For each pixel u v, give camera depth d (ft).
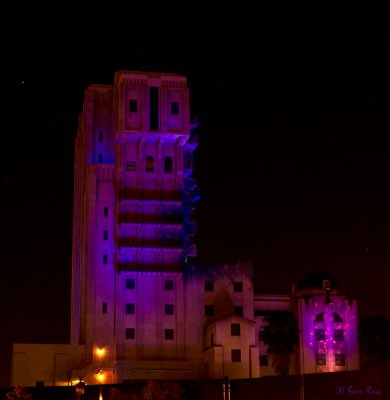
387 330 432.25
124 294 437.58
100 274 446.60
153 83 453.17
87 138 472.03
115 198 455.63
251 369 424.87
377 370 295.89
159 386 342.44
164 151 453.58
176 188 448.65
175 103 453.17
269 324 437.99
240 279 453.99
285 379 319.88
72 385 383.24
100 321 439.63
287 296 467.52
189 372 425.69
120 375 418.31
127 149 449.06
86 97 480.23
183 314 440.45
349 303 453.58
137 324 434.71
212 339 429.38
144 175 446.60
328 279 465.47
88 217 454.40
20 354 431.43
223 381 336.29
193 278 447.42
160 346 433.89
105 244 452.35
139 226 440.45
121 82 448.65
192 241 457.68
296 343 436.35
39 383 428.56
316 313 449.06
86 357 433.48
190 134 457.27
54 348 435.53
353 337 447.83
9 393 330.75
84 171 479.00
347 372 304.30
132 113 444.96
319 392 309.63
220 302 447.42
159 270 440.45
